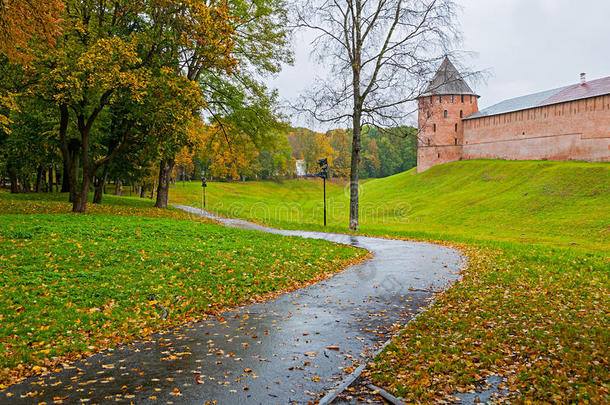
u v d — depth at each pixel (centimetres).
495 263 1371
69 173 2083
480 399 460
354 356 618
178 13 1905
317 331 735
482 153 9062
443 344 629
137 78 1716
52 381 525
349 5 2245
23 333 661
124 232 1546
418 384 496
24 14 1212
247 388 509
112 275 1022
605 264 1288
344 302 930
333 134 2600
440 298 928
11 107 1593
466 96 9519
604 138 6844
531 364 539
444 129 9506
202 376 544
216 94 2881
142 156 2941
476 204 6150
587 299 880
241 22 2244
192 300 910
